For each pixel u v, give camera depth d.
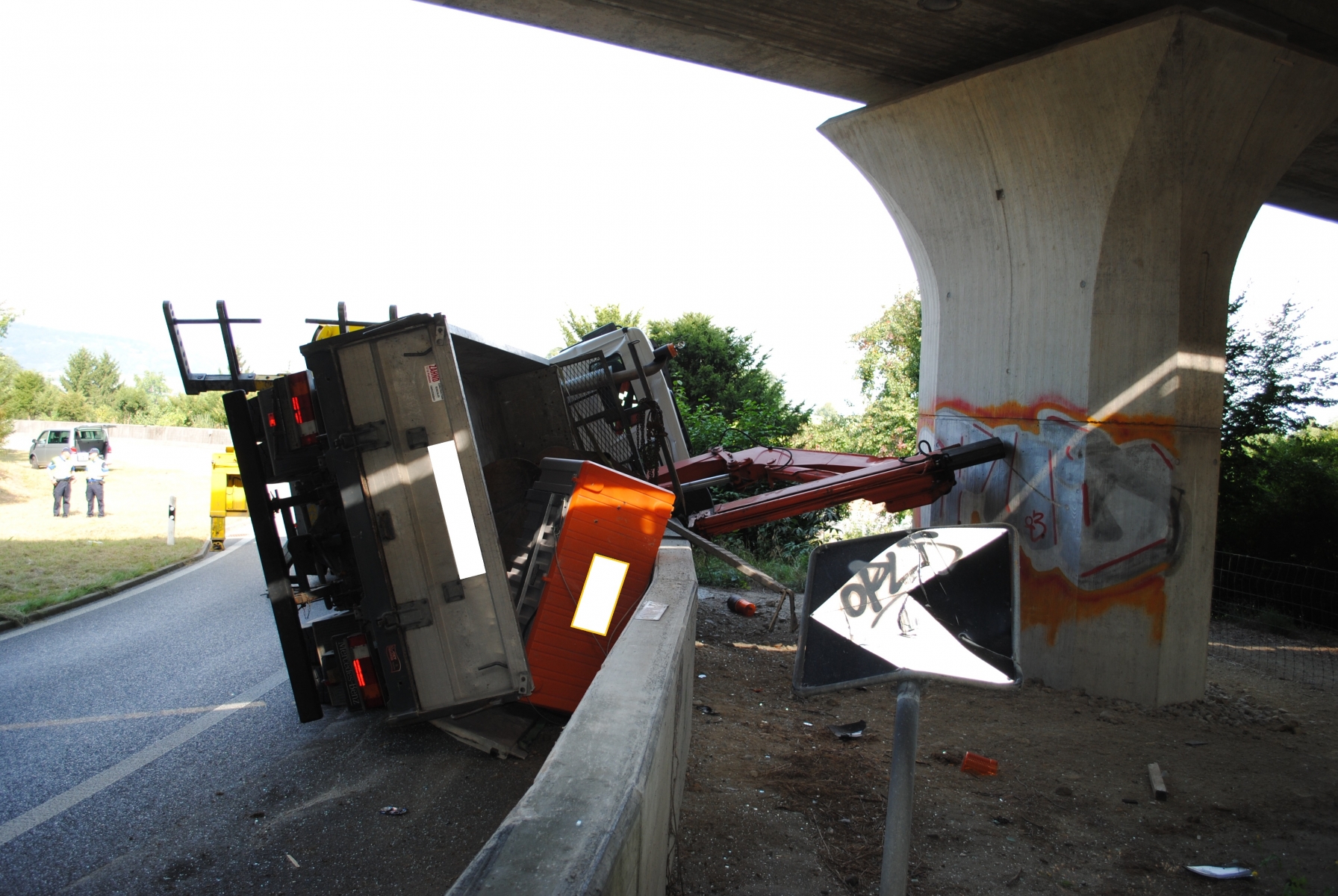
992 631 2.48
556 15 6.80
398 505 4.97
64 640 8.66
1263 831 4.53
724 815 4.12
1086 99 6.66
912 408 24.72
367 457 4.97
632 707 2.73
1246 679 8.38
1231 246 7.16
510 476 7.03
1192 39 6.14
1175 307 6.84
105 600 11.07
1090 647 7.18
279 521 18.16
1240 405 12.97
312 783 4.75
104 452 33.69
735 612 9.70
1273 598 11.72
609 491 5.57
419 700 5.01
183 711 6.12
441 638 5.00
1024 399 7.70
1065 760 5.55
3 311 28.98
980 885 3.71
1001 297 7.94
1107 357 7.06
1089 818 4.59
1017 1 6.45
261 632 8.86
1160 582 6.92
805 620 2.75
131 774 4.89
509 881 1.58
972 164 7.75
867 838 4.05
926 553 2.67
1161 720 6.64
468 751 5.23
